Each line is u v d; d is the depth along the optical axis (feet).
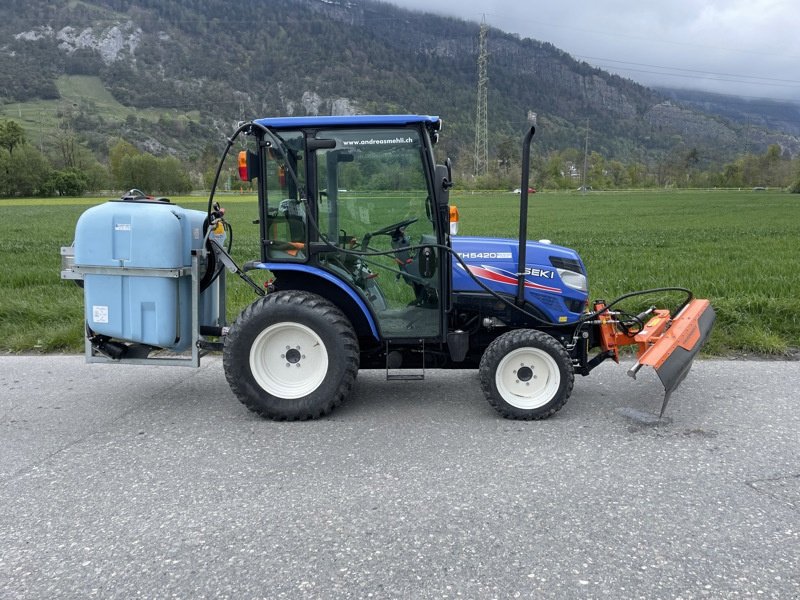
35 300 29.86
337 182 16.66
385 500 12.30
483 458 14.19
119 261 17.01
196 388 19.90
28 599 9.52
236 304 28.14
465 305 17.81
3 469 13.97
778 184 369.09
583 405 17.75
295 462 14.12
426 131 16.49
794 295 28.76
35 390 19.70
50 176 238.48
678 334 16.61
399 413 17.30
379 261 17.13
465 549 10.61
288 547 10.75
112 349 17.79
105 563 10.38
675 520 11.47
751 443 14.90
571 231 80.02
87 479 13.42
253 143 17.06
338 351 16.52
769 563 10.18
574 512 11.77
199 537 11.10
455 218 16.75
